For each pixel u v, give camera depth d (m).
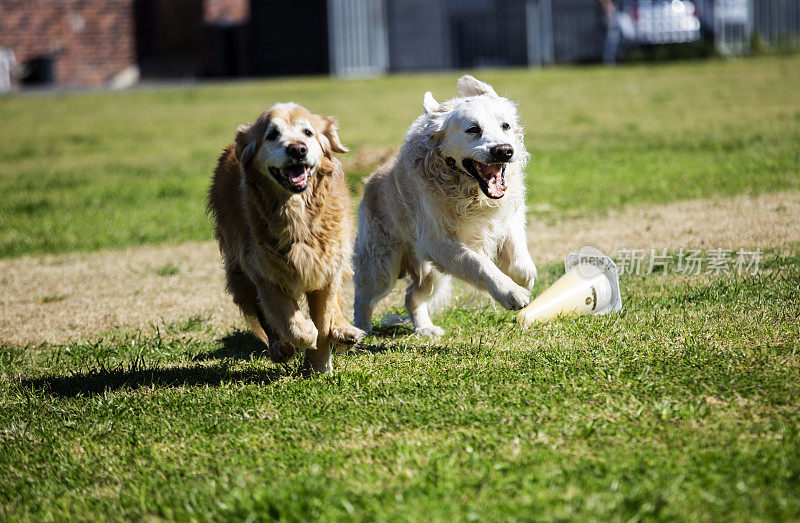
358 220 8.34
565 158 17.27
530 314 7.61
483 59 40.44
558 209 13.14
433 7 40.41
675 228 11.02
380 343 7.86
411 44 40.81
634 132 19.97
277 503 4.32
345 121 25.12
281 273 6.35
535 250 10.81
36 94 37.62
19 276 11.71
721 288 7.92
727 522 3.92
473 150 6.81
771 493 4.12
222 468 5.04
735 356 5.98
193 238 13.66
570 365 6.20
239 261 6.67
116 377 7.19
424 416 5.52
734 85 26.27
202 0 43.91
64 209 16.39
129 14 44.34
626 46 37.22
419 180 7.37
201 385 6.87
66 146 24.91
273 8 42.12
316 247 6.35
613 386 5.71
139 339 8.17
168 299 9.96
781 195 12.09
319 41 42.06
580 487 4.35
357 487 4.57
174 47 46.12
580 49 38.97
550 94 28.22
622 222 11.85
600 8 38.16
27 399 6.76
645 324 7.18
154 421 6.00
